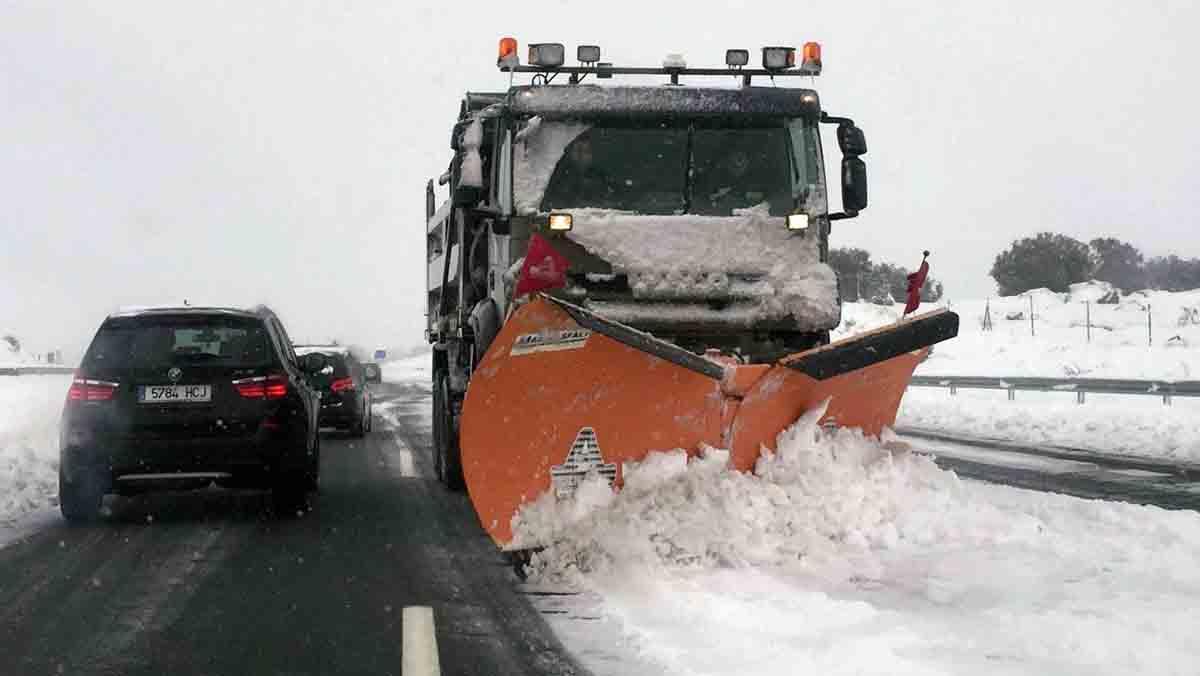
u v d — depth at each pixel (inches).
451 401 461.7
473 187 351.9
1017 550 275.7
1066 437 694.5
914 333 278.4
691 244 331.9
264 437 375.6
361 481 504.1
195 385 373.7
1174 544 283.9
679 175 348.5
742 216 337.1
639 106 347.9
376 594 262.4
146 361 375.2
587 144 348.2
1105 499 405.7
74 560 309.1
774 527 271.3
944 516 292.5
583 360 263.9
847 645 199.3
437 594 261.3
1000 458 570.6
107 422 368.2
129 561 307.1
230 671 199.8
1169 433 666.8
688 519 264.5
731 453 278.5
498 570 290.4
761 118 353.4
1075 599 231.0
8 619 239.1
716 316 329.7
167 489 380.5
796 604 229.8
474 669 197.9
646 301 329.1
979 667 186.4
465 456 269.0
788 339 336.5
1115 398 1040.2
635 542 261.4
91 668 202.1
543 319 261.9
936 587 239.1
